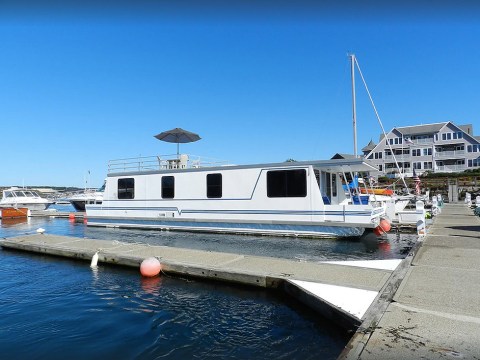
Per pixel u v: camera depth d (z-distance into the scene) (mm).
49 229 19375
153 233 14867
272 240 12406
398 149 60594
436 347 3389
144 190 16172
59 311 6102
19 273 8672
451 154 56781
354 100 22031
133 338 4973
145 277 7895
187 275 7602
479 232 11578
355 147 21938
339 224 12031
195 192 14812
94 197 29328
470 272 6270
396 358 3188
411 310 4363
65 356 4480
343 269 6770
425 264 6934
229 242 12289
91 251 9781
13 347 4750
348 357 3215
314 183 12523
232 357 4367
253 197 13578
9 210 27266
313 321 5270
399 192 33844
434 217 16922
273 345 4652
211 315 5730
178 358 4375
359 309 4645
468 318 4098
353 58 22219
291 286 6000
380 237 12938
